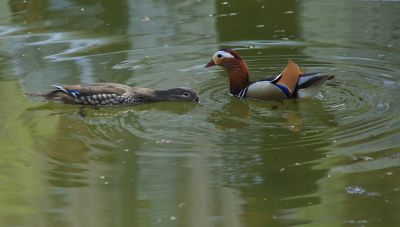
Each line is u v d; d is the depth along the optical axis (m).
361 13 19.84
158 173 11.84
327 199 10.86
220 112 14.48
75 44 18.44
